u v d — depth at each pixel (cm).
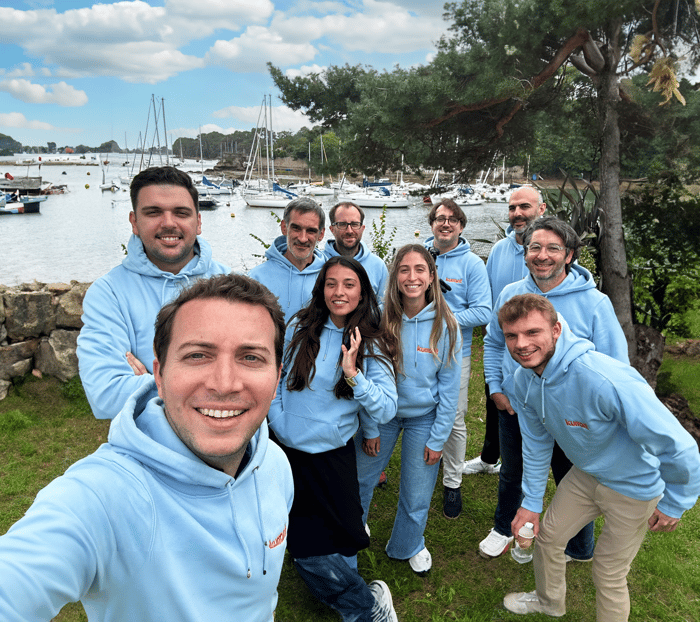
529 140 778
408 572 275
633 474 201
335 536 229
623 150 634
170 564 84
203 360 86
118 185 8031
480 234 2984
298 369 233
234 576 92
